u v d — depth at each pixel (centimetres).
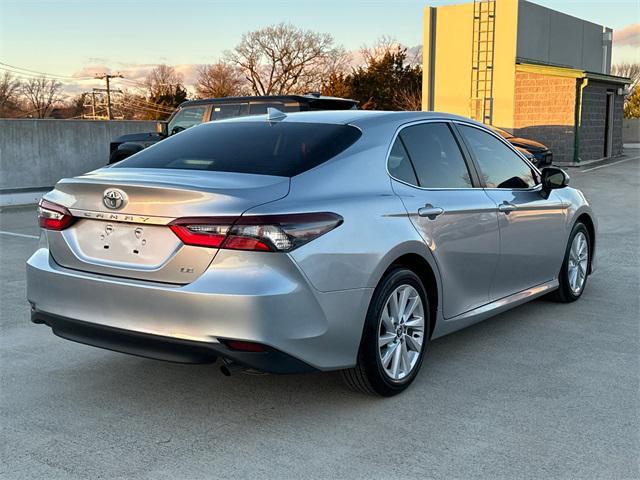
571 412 366
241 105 1155
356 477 299
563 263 573
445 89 2823
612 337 498
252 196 329
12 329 519
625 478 298
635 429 346
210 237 321
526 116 2464
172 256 329
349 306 349
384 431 344
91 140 1549
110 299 343
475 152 475
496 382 411
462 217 431
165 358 334
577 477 299
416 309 403
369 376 371
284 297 321
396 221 379
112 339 349
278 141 391
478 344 483
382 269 364
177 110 1228
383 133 407
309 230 332
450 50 2794
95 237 358
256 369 324
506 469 305
